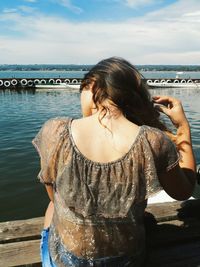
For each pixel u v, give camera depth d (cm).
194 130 1967
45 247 206
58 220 180
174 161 174
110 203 166
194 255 278
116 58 176
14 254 273
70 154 163
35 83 5241
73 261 179
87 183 163
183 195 195
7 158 1299
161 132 169
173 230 309
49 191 187
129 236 180
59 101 3503
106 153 163
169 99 239
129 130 167
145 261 212
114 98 168
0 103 3347
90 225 172
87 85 182
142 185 167
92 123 168
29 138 1683
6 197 943
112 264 181
